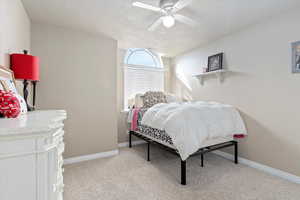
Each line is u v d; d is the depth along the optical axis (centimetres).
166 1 167
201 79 335
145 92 375
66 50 252
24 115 93
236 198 164
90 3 185
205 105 242
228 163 254
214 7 192
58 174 85
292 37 196
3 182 56
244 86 252
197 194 171
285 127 204
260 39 230
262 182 195
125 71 369
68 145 254
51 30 241
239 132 239
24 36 193
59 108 247
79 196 168
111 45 293
